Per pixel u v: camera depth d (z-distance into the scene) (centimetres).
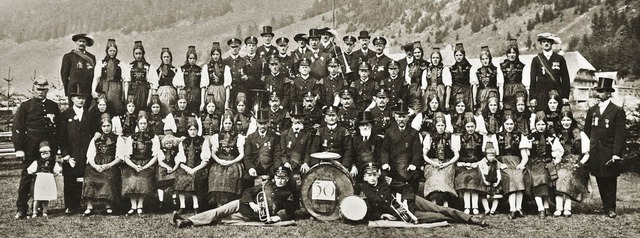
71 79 992
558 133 884
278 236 729
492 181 866
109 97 986
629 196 1102
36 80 898
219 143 903
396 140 889
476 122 896
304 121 932
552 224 802
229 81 1048
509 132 883
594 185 1270
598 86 888
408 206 817
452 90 973
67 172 899
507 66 975
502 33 16988
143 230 770
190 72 1042
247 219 822
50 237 735
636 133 1581
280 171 825
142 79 1016
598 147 865
